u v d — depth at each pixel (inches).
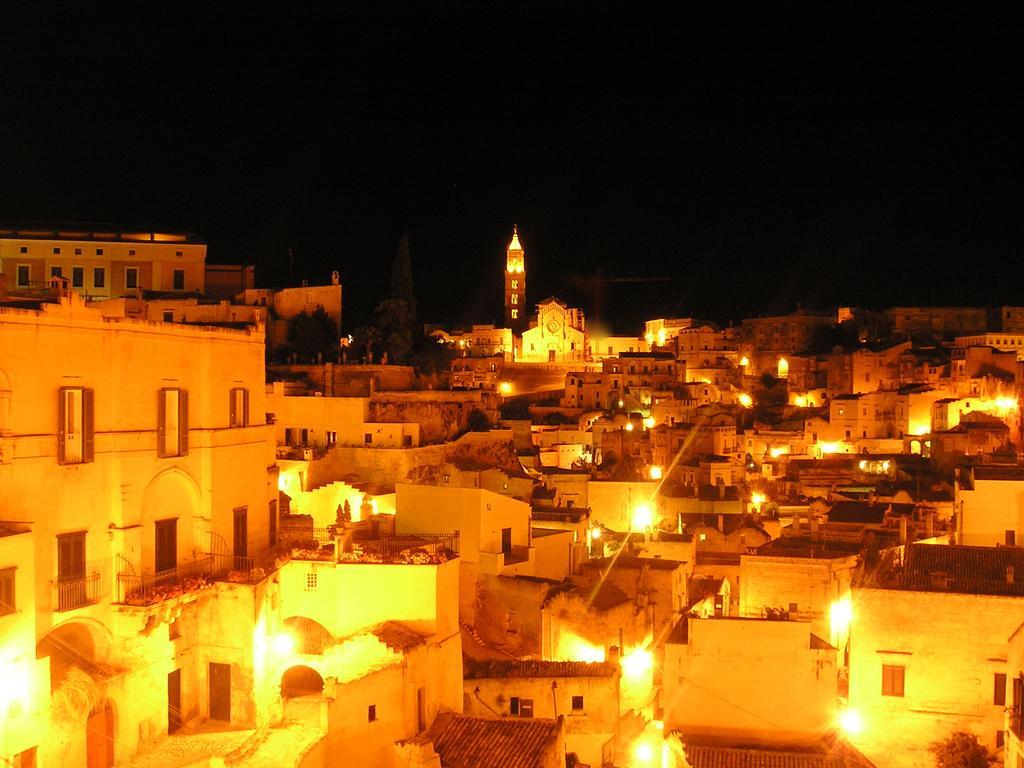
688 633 1743.4
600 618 2087.8
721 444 4542.3
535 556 2529.5
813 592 2279.8
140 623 1521.9
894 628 1786.4
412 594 1697.8
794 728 1675.7
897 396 5054.1
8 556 1301.7
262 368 1945.1
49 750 1366.9
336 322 4237.2
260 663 1662.2
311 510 2984.7
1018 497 2121.1
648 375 6210.6
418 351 4650.6
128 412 1574.8
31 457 1398.9
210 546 1733.5
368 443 3356.3
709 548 3147.1
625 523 3654.0
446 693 1737.2
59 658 1488.7
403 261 4832.7
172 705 1628.9
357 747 1561.3
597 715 1876.2
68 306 1465.3
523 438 4633.4
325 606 1731.1
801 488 4033.0
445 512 2353.6
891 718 1785.2
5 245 3814.0
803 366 6378.0
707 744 1688.0
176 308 3779.5
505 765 1560.0
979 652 1747.0
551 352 7534.5
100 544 1528.1
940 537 2370.8
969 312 7372.1
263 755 1485.0
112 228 4062.5
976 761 1665.8
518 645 2251.5
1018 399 4790.8
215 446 1753.2
